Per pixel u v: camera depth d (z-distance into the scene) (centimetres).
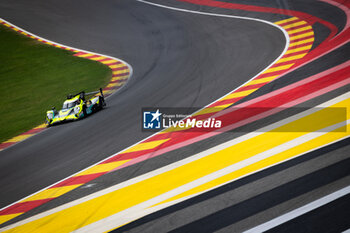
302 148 2186
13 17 9950
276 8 7919
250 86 3934
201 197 1902
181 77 5084
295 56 4684
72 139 3588
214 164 2286
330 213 1504
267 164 2098
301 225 1473
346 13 6369
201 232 1582
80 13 9825
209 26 7688
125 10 9788
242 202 1742
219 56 5709
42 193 2505
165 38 7538
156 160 2584
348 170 1786
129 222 1831
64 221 2011
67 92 5766
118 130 3506
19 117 5075
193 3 9638
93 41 8094
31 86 6369
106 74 6259
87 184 2459
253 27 6956
